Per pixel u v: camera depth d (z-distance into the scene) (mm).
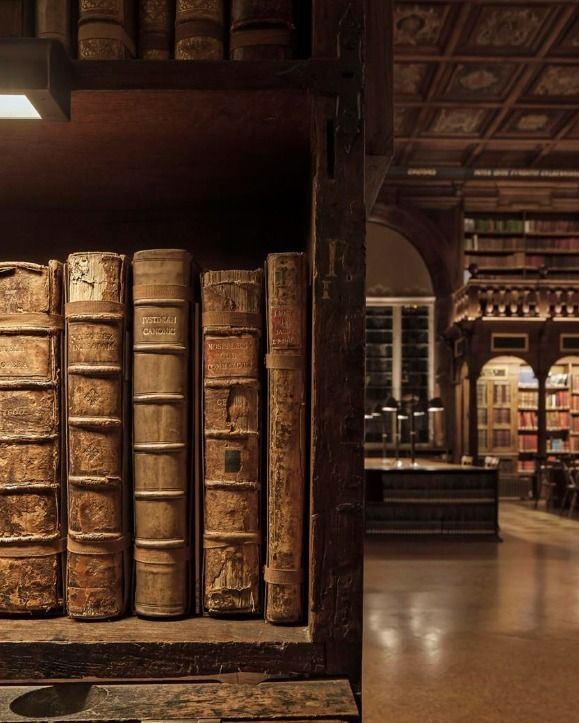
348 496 1065
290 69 1079
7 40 976
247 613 1141
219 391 1142
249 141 1262
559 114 11820
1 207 1605
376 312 15312
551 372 15125
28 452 1120
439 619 5336
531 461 14891
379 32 1222
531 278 15016
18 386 1119
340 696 991
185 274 1165
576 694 3834
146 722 915
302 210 1609
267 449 1150
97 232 1635
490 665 4297
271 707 960
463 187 14719
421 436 15195
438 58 9867
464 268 14844
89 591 1109
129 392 1179
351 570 1062
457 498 9250
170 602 1130
